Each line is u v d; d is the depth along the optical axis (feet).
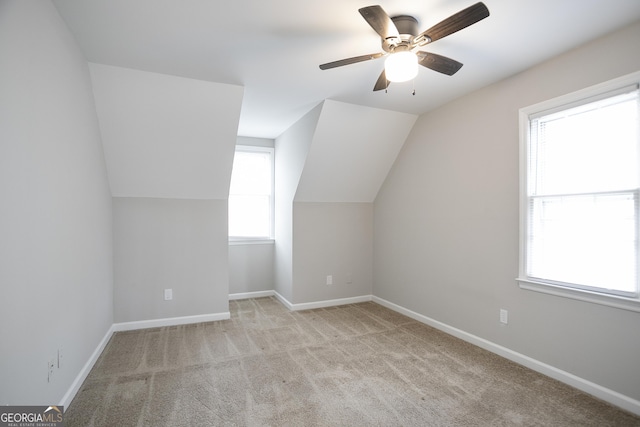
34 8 5.12
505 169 9.08
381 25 5.66
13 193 4.51
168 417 6.40
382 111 11.87
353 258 15.01
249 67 8.52
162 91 9.16
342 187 14.14
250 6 5.97
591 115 7.34
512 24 6.53
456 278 10.71
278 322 12.18
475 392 7.34
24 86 4.80
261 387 7.54
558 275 7.93
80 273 7.54
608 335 6.95
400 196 13.52
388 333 11.01
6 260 4.34
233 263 15.42
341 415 6.51
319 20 6.45
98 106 9.00
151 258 11.61
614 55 6.82
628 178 6.73
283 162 14.87
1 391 4.23
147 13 6.16
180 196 11.96
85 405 6.78
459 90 10.03
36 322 5.25
